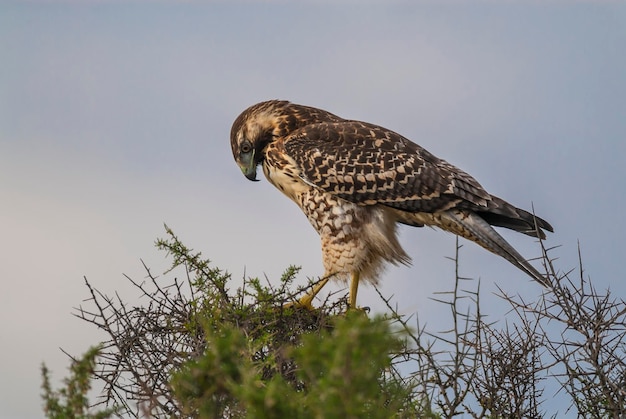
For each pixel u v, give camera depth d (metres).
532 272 15.72
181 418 8.83
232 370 7.39
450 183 16.30
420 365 9.57
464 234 16.44
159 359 11.12
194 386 7.50
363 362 6.31
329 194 16.44
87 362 7.97
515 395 10.62
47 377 7.98
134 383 10.23
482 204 16.17
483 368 10.67
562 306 10.46
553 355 10.55
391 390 8.23
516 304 10.71
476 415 9.90
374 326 6.42
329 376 6.36
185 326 11.19
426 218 16.52
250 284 12.16
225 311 11.46
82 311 11.12
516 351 10.81
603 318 10.38
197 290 11.71
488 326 10.38
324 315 12.08
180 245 11.89
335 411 6.29
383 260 16.34
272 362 9.55
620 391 10.11
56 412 7.87
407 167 16.34
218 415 7.73
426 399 8.97
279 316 11.98
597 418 10.59
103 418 7.93
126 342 10.95
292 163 16.67
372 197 16.27
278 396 6.84
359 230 16.28
